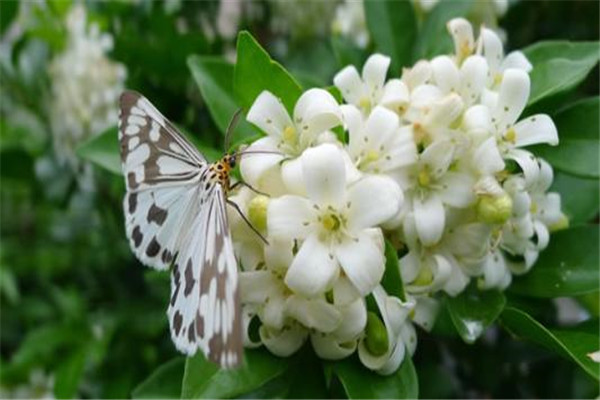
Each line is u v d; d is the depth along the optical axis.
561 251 0.20
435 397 0.22
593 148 0.19
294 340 0.17
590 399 0.22
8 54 0.31
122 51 0.25
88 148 0.21
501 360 0.23
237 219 0.17
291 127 0.17
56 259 0.35
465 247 0.18
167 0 0.29
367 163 0.17
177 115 0.26
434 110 0.17
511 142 0.18
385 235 0.18
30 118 0.33
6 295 0.36
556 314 0.22
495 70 0.19
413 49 0.23
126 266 0.31
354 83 0.19
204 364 0.17
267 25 0.30
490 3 0.23
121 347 0.28
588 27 0.27
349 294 0.16
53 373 0.30
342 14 0.27
